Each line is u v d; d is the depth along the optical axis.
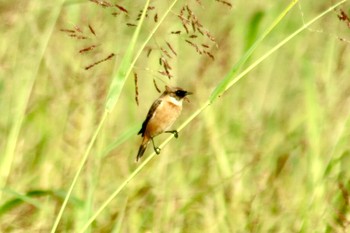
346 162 11.49
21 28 12.63
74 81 12.34
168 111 9.98
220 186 11.08
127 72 7.50
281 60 14.62
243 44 14.24
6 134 11.61
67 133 12.11
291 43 14.85
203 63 13.50
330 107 12.71
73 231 10.18
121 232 10.28
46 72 12.54
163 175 11.27
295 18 15.30
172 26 13.22
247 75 14.20
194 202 10.97
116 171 11.68
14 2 12.77
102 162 11.55
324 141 12.18
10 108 11.96
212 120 12.58
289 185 11.68
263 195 11.03
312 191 10.77
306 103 12.62
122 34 12.44
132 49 7.54
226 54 13.97
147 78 13.95
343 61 13.52
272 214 10.80
